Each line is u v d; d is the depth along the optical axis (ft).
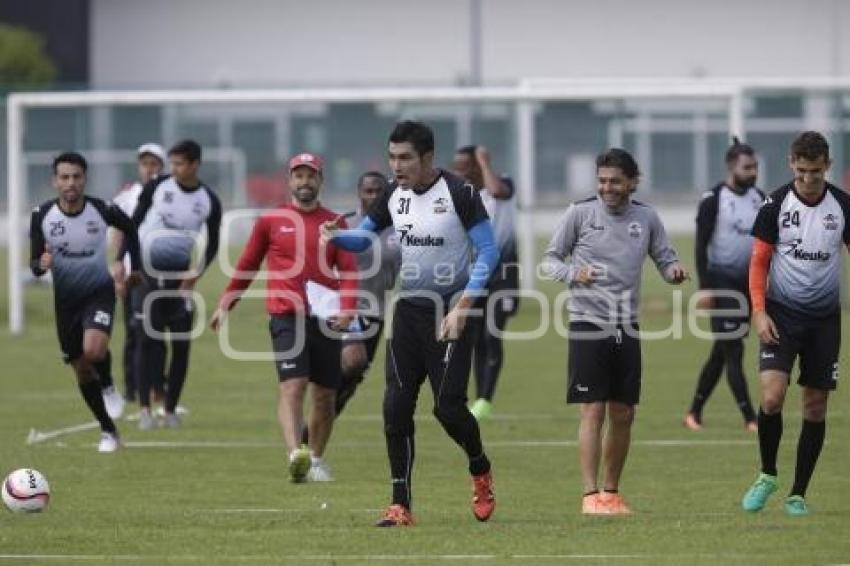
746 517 126.41
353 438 181.16
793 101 392.06
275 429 187.62
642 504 135.95
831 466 157.17
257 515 128.98
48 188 423.23
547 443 176.65
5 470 155.84
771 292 124.98
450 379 119.75
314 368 149.38
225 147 439.63
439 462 163.22
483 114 428.97
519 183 322.75
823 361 124.26
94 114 422.82
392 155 119.34
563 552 110.01
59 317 166.20
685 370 245.45
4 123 460.96
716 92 288.10
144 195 187.93
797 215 122.83
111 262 195.72
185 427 189.16
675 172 412.16
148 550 111.75
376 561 106.73
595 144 415.85
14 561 107.65
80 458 164.14
